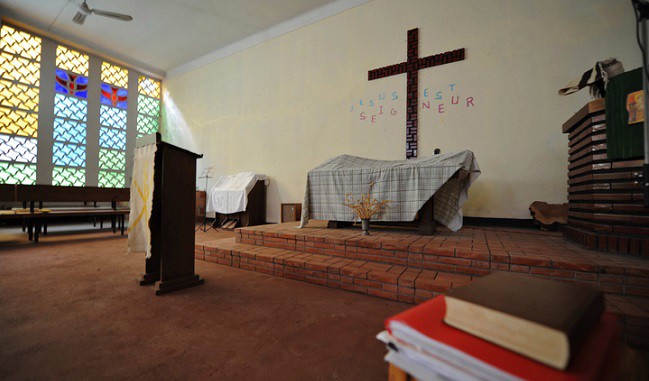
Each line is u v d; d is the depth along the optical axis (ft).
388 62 18.19
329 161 14.34
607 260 7.30
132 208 9.27
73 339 5.54
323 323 6.40
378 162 13.69
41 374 4.46
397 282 7.89
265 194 22.81
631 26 13.10
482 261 8.16
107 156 27.55
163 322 6.33
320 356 5.10
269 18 21.91
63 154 25.08
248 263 10.93
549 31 14.34
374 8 18.75
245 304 7.45
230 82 25.58
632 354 3.11
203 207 24.95
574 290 2.15
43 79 24.11
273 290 8.60
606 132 7.67
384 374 4.60
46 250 13.53
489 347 1.71
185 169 8.87
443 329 1.92
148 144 8.74
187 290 8.44
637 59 12.96
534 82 14.56
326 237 10.75
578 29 13.85
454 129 16.17
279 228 13.58
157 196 8.93
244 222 21.39
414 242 9.74
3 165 22.43
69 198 17.62
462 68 16.07
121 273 9.91
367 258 9.88
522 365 1.55
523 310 1.74
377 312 7.06
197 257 12.48
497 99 15.28
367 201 11.98
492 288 2.15
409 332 1.91
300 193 21.38
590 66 13.62
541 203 13.69
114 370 4.61
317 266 9.26
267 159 23.00
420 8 17.31
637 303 6.27
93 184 26.61
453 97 16.24
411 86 17.28
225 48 25.88
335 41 20.11
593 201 8.52
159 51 26.86
